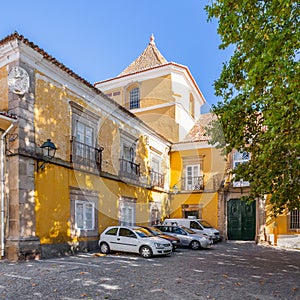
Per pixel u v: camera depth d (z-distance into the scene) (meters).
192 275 8.69
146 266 10.10
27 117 11.13
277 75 6.75
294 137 7.04
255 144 10.09
